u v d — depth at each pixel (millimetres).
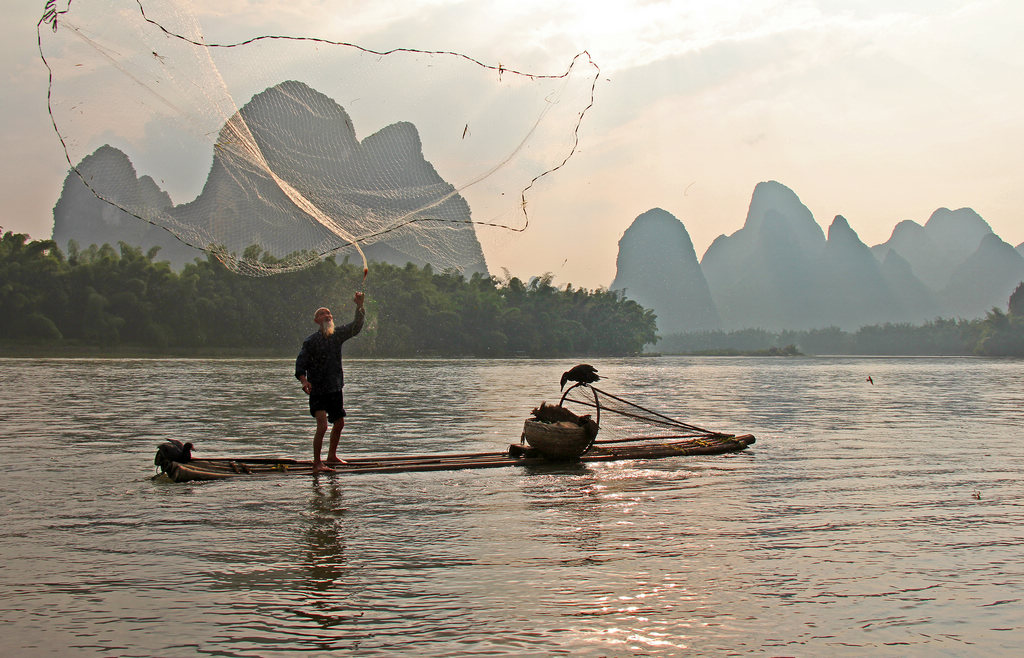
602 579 4855
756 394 27625
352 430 13961
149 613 4227
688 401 23422
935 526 6387
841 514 6828
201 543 5695
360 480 8461
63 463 9438
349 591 4605
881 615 4277
